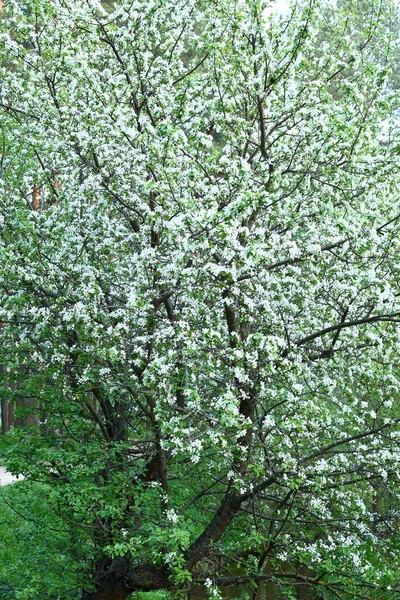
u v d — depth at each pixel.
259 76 8.81
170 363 7.57
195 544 8.66
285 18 8.61
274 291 8.00
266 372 7.67
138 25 9.43
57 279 9.55
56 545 8.95
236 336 7.84
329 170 8.48
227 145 9.44
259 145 9.16
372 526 8.93
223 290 8.13
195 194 8.64
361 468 8.45
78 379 9.03
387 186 8.87
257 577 8.29
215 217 6.99
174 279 8.15
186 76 9.59
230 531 9.77
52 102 9.82
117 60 10.09
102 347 8.27
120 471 9.15
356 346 8.74
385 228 9.17
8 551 10.55
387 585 7.66
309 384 8.99
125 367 8.99
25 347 9.88
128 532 8.02
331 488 8.77
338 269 8.38
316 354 8.92
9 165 11.27
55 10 9.23
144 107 10.02
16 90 9.93
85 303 8.99
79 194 9.39
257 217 9.37
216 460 9.50
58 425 9.34
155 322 8.81
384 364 8.69
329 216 8.30
